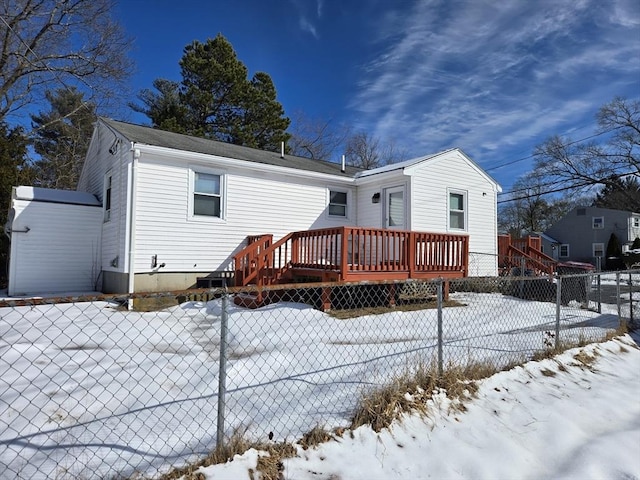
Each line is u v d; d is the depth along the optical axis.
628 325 7.13
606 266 31.25
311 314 6.99
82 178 14.84
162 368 4.13
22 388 3.52
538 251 13.95
